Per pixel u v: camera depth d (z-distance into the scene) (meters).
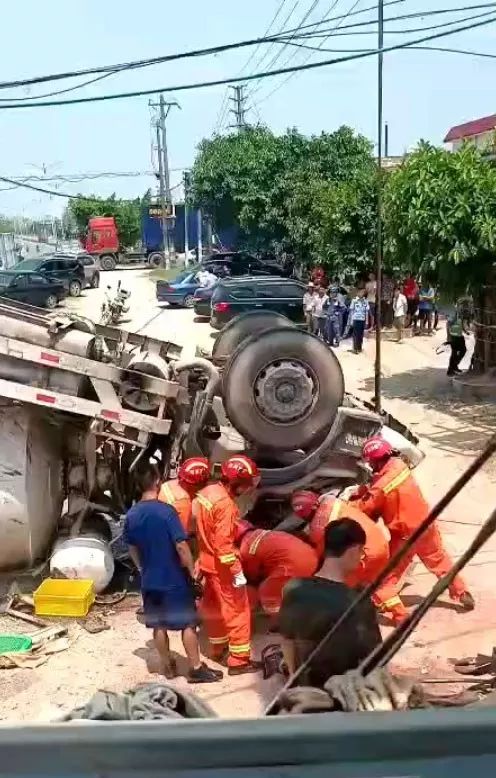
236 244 38.00
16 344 5.95
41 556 6.56
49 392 5.97
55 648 5.54
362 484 6.25
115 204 60.59
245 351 5.88
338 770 0.75
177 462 6.40
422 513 5.62
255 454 6.25
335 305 18.47
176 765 0.76
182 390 6.38
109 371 6.10
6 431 6.06
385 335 19.33
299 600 3.06
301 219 27.48
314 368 5.94
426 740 0.76
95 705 2.74
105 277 44.69
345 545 3.46
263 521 6.28
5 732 0.79
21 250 53.75
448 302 13.04
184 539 5.07
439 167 11.82
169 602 5.08
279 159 32.97
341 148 31.97
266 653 5.11
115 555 6.88
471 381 13.40
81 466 6.73
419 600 6.04
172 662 5.24
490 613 5.70
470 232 11.70
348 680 2.41
